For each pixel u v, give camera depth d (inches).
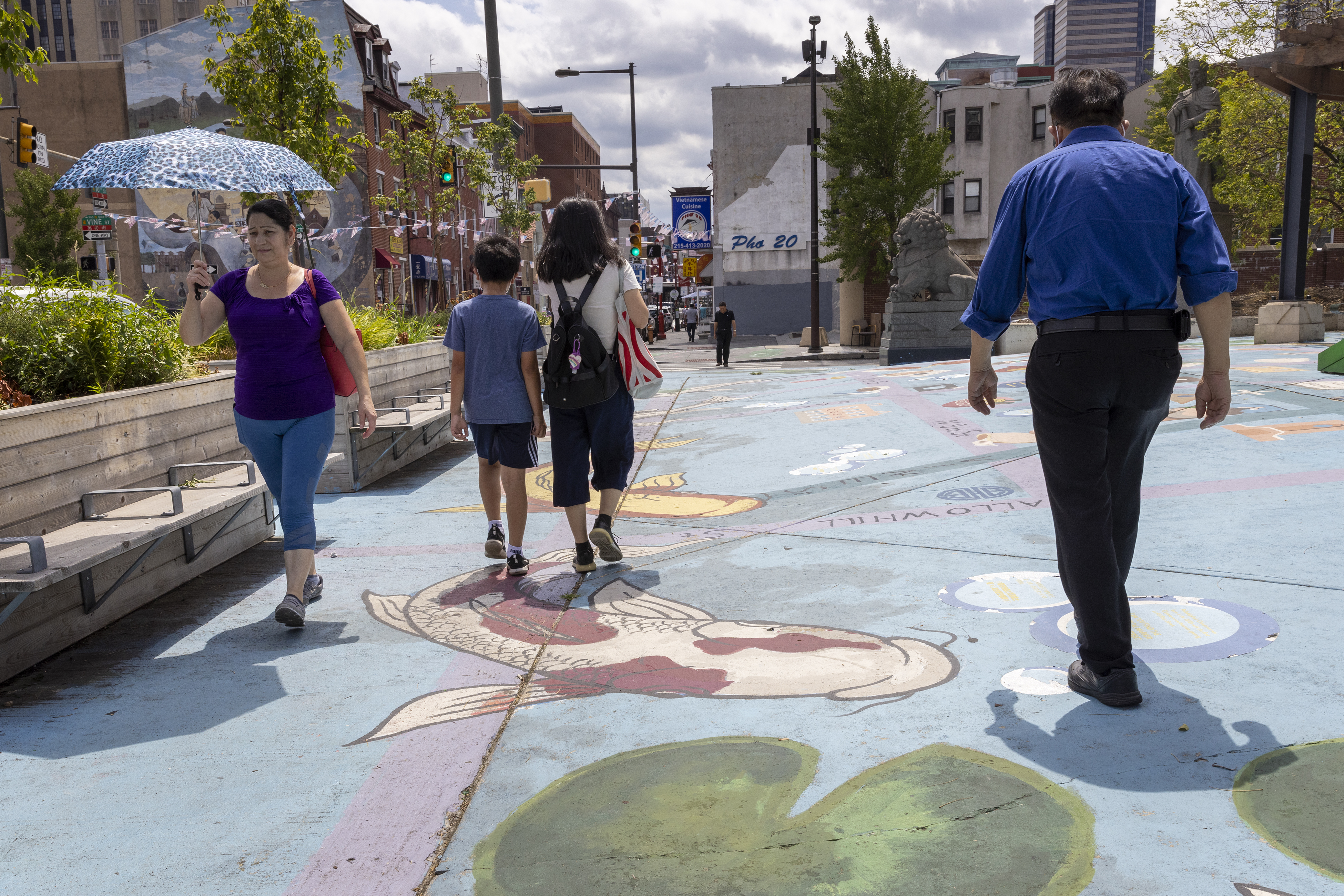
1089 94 101.4
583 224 168.6
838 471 255.8
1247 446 219.6
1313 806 78.0
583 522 175.2
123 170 168.7
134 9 3056.1
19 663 131.6
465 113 911.7
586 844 80.7
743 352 1190.9
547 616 149.9
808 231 1552.7
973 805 82.2
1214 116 940.6
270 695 121.3
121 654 139.3
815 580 157.6
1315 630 115.2
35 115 1413.6
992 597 140.8
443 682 122.9
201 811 91.2
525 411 175.6
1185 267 93.5
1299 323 498.0
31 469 140.6
